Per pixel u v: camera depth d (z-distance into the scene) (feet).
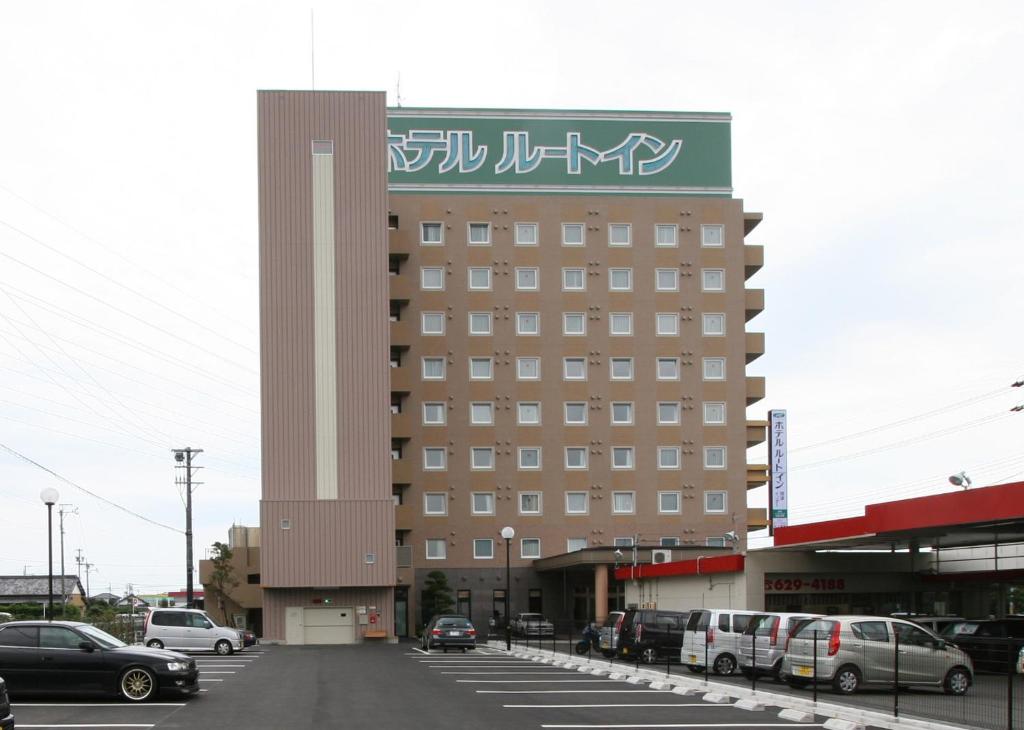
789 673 85.15
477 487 228.02
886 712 67.46
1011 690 57.82
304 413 199.21
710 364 235.20
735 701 79.97
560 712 73.00
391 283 231.50
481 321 232.73
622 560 192.85
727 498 231.30
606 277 235.40
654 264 236.84
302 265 202.49
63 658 76.95
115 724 65.31
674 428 232.53
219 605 229.86
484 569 225.76
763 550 131.23
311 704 77.51
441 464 228.43
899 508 104.27
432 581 218.38
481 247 234.38
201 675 106.63
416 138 237.04
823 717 70.13
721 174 240.53
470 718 69.15
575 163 238.48
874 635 81.97
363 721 67.31
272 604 196.03
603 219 237.25
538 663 127.95
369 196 204.85
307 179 204.13
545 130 239.30
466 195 235.81
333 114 205.87
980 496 91.86
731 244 238.48
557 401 231.50
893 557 135.03
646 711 74.13
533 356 232.32
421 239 233.96
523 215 236.02
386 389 201.46
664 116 241.35
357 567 196.44
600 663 115.24
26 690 76.69
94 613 211.82
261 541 195.52
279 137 204.54
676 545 225.35
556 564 209.56
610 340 233.76
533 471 229.25
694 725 66.28
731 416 233.55
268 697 82.64
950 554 137.28
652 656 114.83
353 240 203.62
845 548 131.95
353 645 187.21
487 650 164.35
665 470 231.09
